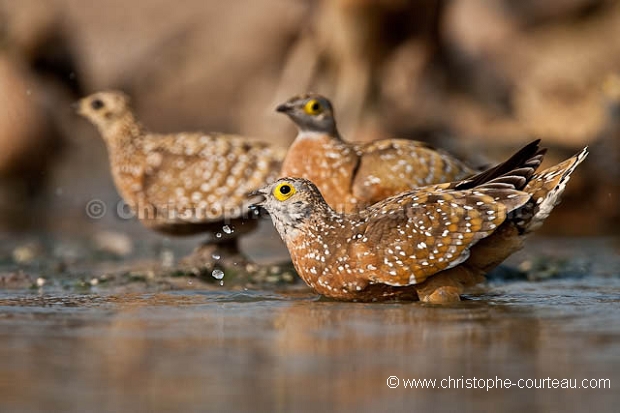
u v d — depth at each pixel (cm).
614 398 600
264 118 2348
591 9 2595
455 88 2228
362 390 609
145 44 2603
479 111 2238
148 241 1623
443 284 969
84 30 2580
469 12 2623
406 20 2038
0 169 2025
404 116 2077
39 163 2059
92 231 1759
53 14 2111
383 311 903
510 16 2603
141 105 2592
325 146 1151
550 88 2356
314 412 563
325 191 1144
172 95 2600
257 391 604
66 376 638
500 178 964
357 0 1991
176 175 1244
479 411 573
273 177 1230
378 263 950
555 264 1309
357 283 967
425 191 994
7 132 1998
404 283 954
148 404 575
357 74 2056
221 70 2598
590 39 2542
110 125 1310
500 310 909
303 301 980
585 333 784
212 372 649
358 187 1123
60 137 2103
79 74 2167
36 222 1873
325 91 2138
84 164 2186
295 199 989
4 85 2008
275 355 699
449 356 698
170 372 649
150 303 961
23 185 2059
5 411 562
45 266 1312
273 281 1151
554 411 576
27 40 2044
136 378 633
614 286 1121
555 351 715
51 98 2097
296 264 1006
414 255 945
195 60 2616
